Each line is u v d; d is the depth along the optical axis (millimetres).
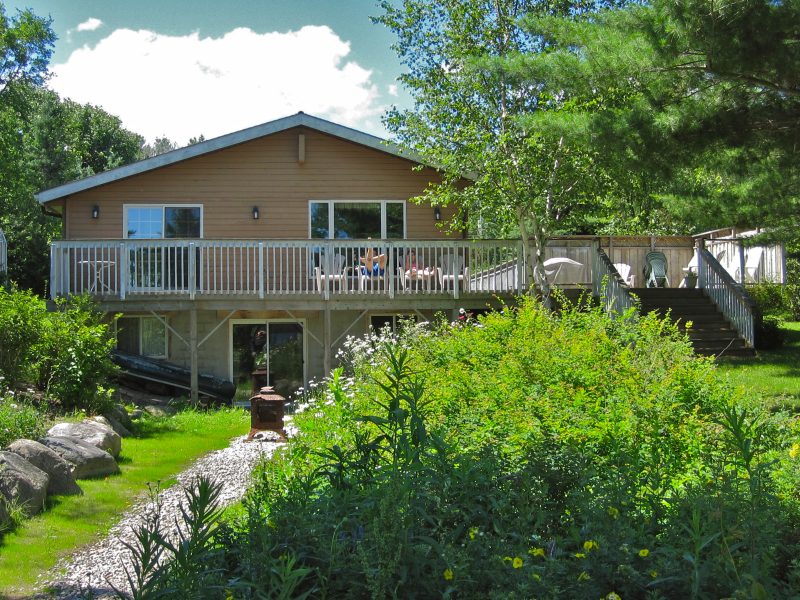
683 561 3326
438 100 17984
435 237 20375
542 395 7043
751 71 10125
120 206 19750
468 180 20172
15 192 34781
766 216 12789
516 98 17797
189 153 19391
